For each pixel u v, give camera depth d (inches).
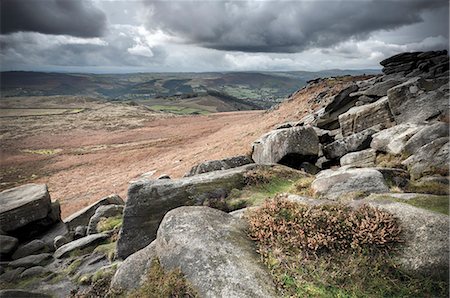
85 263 582.2
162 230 375.2
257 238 348.5
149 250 376.2
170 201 570.6
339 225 327.0
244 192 581.0
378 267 283.7
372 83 1316.4
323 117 1185.4
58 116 7401.6
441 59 1250.6
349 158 693.9
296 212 362.6
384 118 856.3
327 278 285.9
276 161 771.4
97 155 3403.1
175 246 343.9
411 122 748.0
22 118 7111.2
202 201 565.0
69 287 510.9
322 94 2306.8
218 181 599.5
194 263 315.6
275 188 586.2
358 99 1137.4
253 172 623.5
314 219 345.4
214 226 365.1
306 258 311.0
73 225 895.7
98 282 425.1
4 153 3833.7
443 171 479.5
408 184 456.8
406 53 1401.3
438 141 532.7
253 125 2859.3
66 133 5167.3
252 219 380.5
